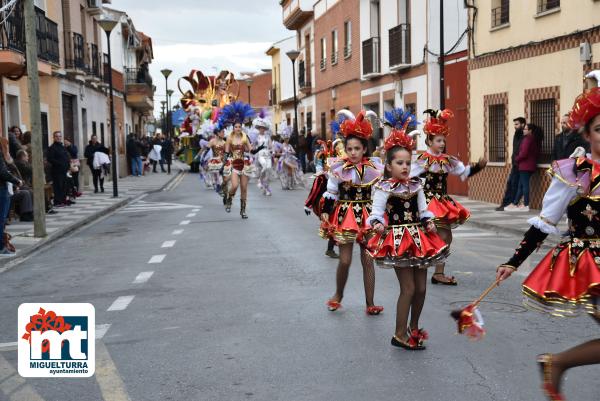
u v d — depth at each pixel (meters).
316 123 37.50
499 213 14.62
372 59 25.88
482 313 6.51
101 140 31.92
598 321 3.84
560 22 14.42
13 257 10.55
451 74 19.95
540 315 6.41
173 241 11.98
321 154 8.78
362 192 6.61
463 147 19.42
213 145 21.50
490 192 17.42
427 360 5.18
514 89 16.20
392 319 6.38
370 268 6.56
